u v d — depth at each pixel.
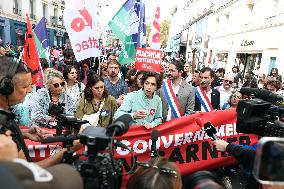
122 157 2.82
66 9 4.39
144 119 3.28
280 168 0.71
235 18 21.06
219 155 2.97
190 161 2.99
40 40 5.37
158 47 7.76
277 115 1.69
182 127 2.98
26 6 24.45
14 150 0.91
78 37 4.46
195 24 36.25
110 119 3.57
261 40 16.05
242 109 1.78
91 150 1.13
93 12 4.53
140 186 1.23
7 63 1.59
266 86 5.16
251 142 3.10
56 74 3.41
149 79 3.23
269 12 15.54
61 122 1.68
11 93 1.57
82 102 3.47
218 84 7.22
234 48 20.80
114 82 5.18
